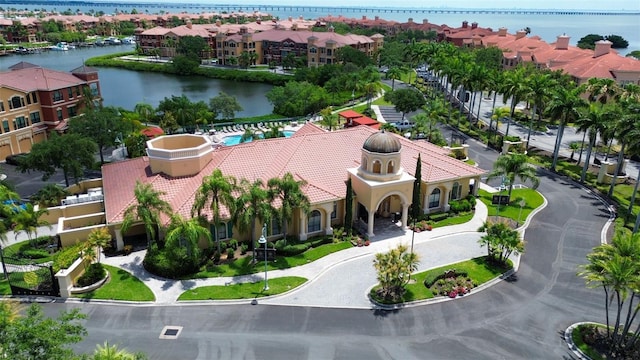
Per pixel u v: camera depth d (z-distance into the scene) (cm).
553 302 3922
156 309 3728
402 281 3875
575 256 4684
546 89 7888
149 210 4203
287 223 4644
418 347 3362
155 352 3262
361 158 5175
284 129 9619
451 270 4247
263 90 15462
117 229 4534
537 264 4522
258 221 4753
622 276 2995
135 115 8612
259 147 5628
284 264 4425
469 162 7425
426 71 17525
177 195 4872
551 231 5222
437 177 5447
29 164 5600
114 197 4978
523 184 6625
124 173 5494
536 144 8594
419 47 15062
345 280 4194
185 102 9644
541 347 3378
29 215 4494
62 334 2436
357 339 3434
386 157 4838
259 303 3834
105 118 7019
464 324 3625
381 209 5488
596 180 6800
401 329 3553
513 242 4225
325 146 5772
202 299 3844
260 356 3244
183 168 5116
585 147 8312
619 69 11375
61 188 5612
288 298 3912
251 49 19088
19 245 4775
